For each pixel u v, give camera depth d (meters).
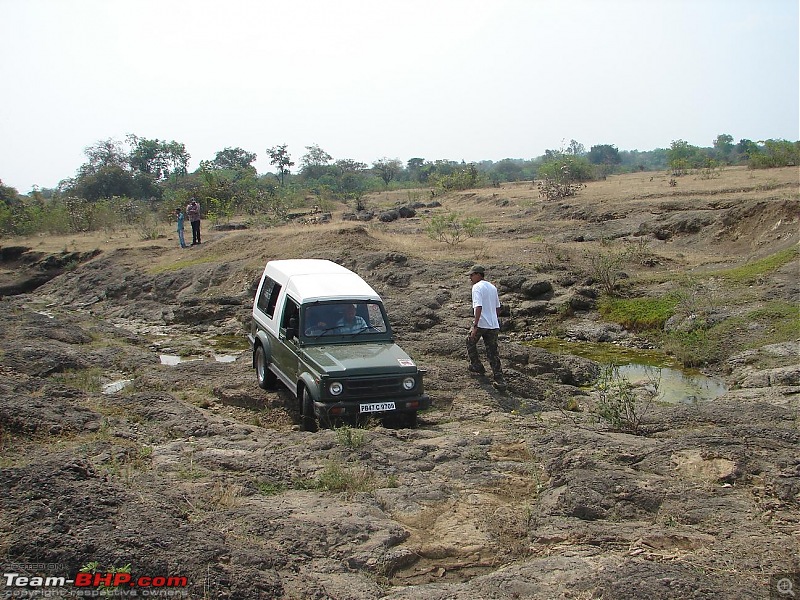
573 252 20.67
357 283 9.95
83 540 4.56
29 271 27.89
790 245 18.58
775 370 11.13
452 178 56.69
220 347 16.23
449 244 23.38
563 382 11.85
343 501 6.00
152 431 8.22
